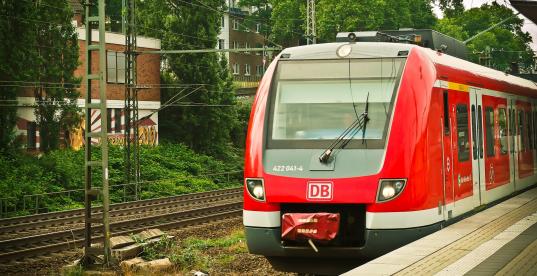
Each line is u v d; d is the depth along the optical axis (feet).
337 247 45.14
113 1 281.33
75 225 92.63
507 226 48.08
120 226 89.30
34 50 145.28
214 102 201.87
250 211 46.16
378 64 48.11
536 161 85.56
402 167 45.19
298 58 49.34
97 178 142.31
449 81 53.11
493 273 33.58
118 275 58.18
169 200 127.75
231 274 58.75
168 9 206.80
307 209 45.70
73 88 154.40
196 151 201.16
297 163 45.68
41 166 136.05
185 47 200.95
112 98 184.14
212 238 81.20
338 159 45.42
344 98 47.32
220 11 207.41
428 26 303.68
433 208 48.08
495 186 65.62
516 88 76.84
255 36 350.43
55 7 151.43
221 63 209.36
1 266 62.85
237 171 180.55
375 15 271.69
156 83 196.24
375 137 45.88
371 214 44.55
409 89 47.11
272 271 59.41
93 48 61.98
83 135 166.40
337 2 272.51
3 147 137.90
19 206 119.55
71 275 58.08
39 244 75.72
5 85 139.74
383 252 45.16
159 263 59.67
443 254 38.50
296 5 317.63
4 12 141.08
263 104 48.03
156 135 193.98
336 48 49.29
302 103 47.65
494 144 65.87
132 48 139.95
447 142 51.75
